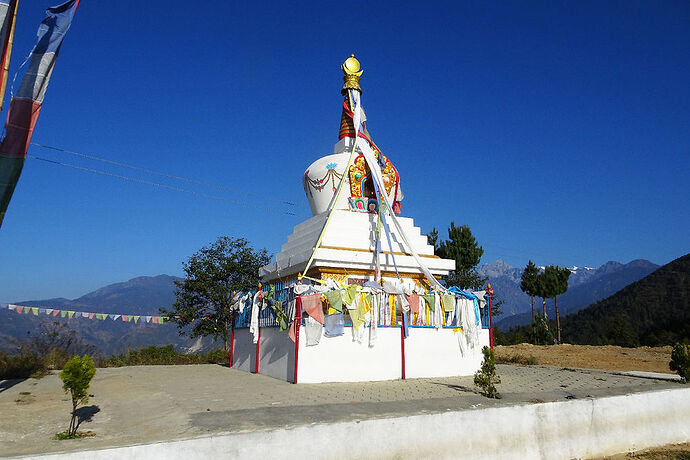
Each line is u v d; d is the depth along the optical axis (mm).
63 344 24594
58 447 7711
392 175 20906
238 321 21047
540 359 25484
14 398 13102
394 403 10383
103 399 12969
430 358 16125
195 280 30094
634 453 11312
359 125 20766
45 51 10914
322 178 20344
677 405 12648
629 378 16125
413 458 8727
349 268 17453
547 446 10227
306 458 7930
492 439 9617
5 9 10930
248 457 7543
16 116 10711
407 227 19891
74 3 11102
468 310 16984
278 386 13867
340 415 9016
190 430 8008
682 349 15297
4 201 10742
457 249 38250
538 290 45656
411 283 18609
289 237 21672
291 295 15125
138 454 6922
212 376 17375
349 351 14961
